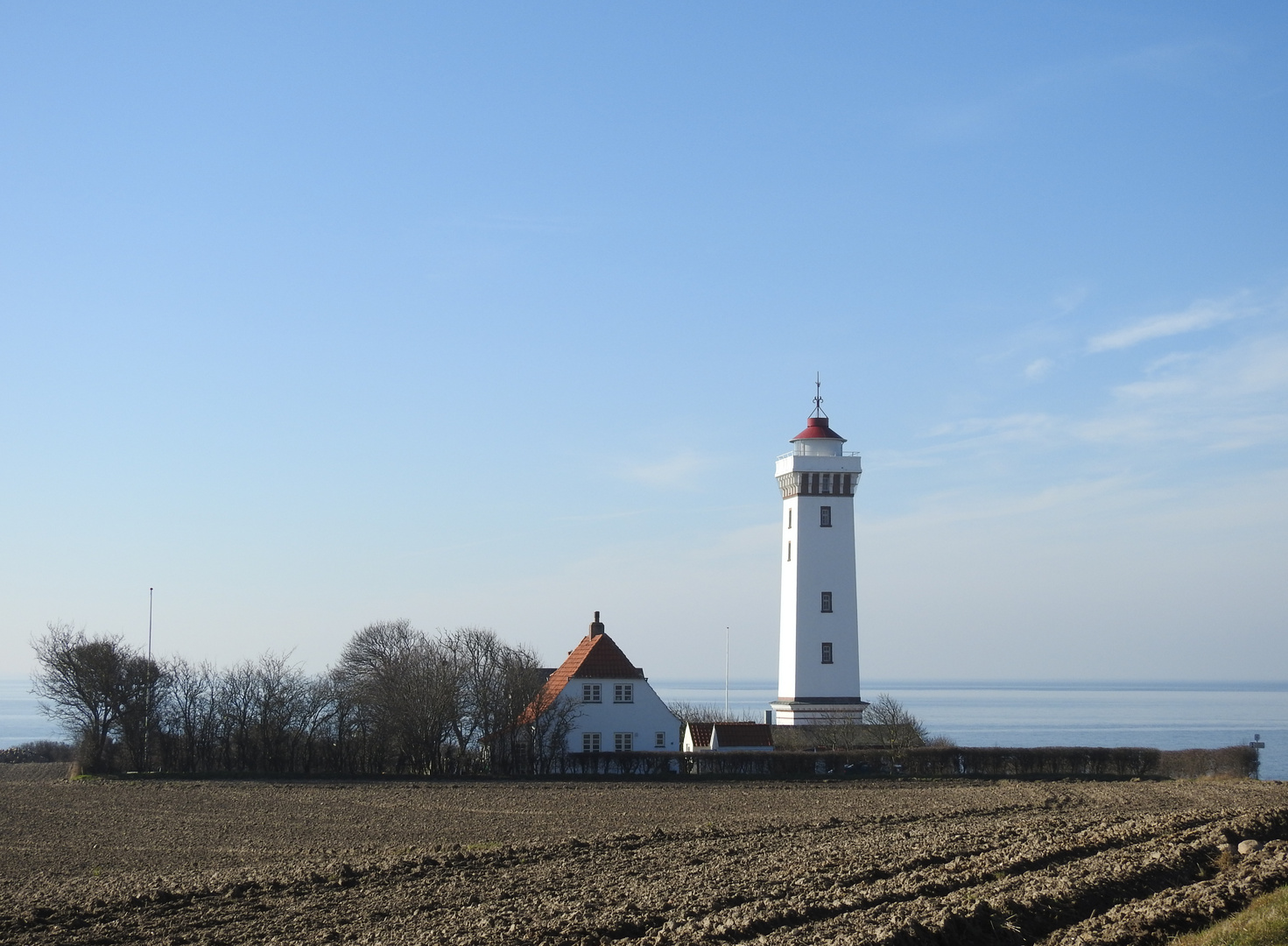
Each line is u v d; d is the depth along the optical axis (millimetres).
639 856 41500
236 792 72500
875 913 30406
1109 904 32062
